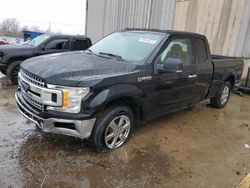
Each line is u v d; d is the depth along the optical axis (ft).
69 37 29.63
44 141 13.26
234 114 21.29
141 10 46.96
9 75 25.25
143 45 14.87
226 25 34.32
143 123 15.48
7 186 9.67
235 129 17.71
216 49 35.88
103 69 12.25
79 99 10.98
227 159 13.26
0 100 19.72
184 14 39.22
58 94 10.84
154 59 13.92
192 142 14.92
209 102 23.54
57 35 28.91
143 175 11.14
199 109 21.90
